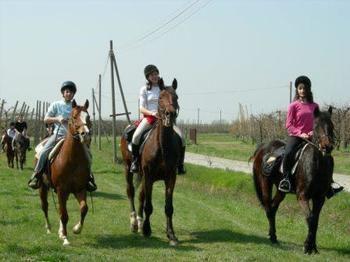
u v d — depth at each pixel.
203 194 17.75
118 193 17.86
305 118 9.91
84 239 10.38
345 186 18.45
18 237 10.27
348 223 12.40
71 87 10.46
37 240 9.98
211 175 20.52
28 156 35.28
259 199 11.12
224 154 36.56
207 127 95.81
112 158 33.25
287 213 14.04
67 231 11.06
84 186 9.87
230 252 9.56
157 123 10.23
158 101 9.99
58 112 10.45
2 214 12.95
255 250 9.78
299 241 10.96
